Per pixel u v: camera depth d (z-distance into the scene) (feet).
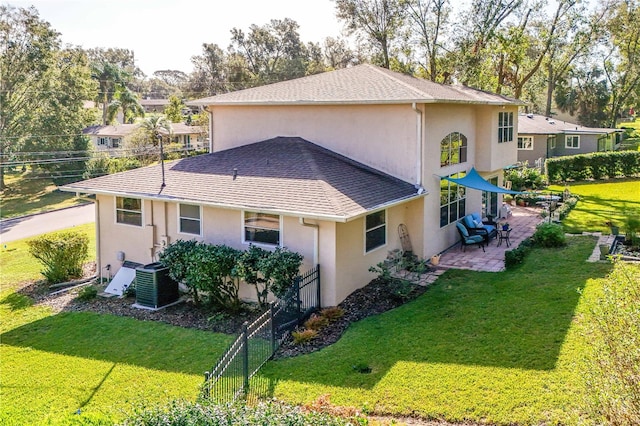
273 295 49.85
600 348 21.20
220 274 48.21
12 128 167.94
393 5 143.95
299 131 65.98
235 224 52.75
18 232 109.19
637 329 19.90
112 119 240.12
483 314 43.21
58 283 62.03
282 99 64.95
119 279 58.23
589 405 21.06
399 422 28.63
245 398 31.81
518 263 57.72
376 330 41.52
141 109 254.27
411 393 31.40
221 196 52.54
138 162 167.02
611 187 119.85
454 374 33.30
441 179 63.46
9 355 41.57
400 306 46.80
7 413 32.45
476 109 73.82
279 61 274.77
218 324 46.37
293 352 39.01
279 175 54.95
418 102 55.93
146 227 58.54
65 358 40.45
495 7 133.90
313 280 47.55
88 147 176.45
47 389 35.58
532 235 72.43
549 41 137.08
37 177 184.96
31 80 169.07
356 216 45.32
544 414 28.12
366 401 30.83
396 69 152.15
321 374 34.68
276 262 45.34
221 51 274.36
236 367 32.71
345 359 36.63
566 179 131.23
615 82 207.21
